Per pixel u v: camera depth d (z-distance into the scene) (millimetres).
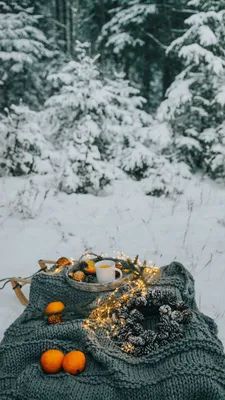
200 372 1155
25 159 4008
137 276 1665
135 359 1258
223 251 2631
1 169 4031
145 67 7520
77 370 1213
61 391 1151
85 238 2842
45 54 6594
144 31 6996
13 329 1474
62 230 2951
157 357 1230
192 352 1237
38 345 1313
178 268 1800
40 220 3090
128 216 3279
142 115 5020
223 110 4520
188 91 4488
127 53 7309
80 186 3684
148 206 3516
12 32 6160
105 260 1730
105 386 1176
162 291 1459
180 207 3504
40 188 3695
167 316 1337
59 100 4199
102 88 4277
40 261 2064
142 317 1399
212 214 3311
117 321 1422
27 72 6504
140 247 2711
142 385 1157
